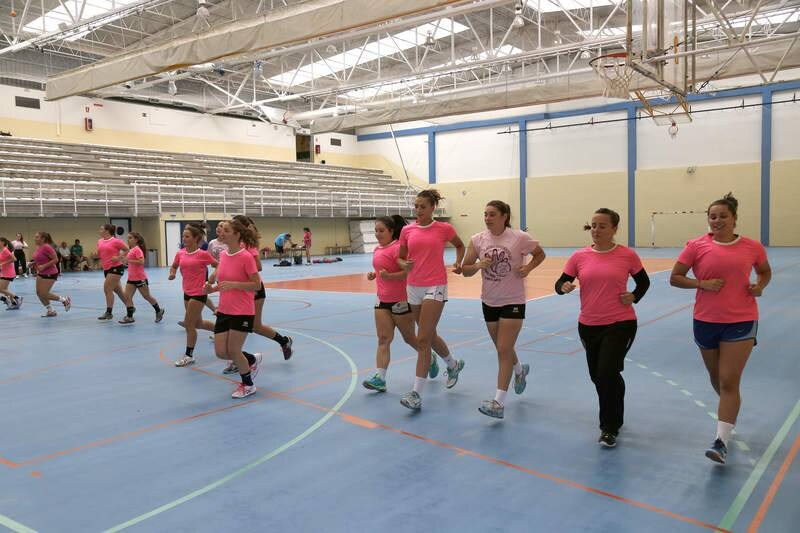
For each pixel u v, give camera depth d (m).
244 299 5.08
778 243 26.55
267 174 30.20
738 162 27.27
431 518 2.95
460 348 7.09
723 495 3.17
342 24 9.94
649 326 8.33
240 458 3.79
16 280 18.14
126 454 3.88
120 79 13.30
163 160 27.22
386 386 5.38
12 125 23.61
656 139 29.08
